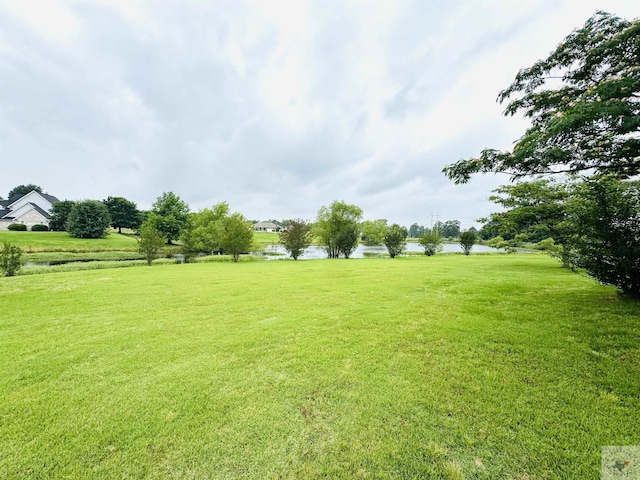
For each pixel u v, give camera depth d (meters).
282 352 3.73
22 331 4.63
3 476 1.82
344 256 29.47
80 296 7.39
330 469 1.83
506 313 5.11
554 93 4.76
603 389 2.62
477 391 2.66
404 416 2.33
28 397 2.70
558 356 3.30
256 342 4.09
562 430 2.10
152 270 14.20
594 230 5.16
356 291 7.81
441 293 7.18
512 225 13.94
